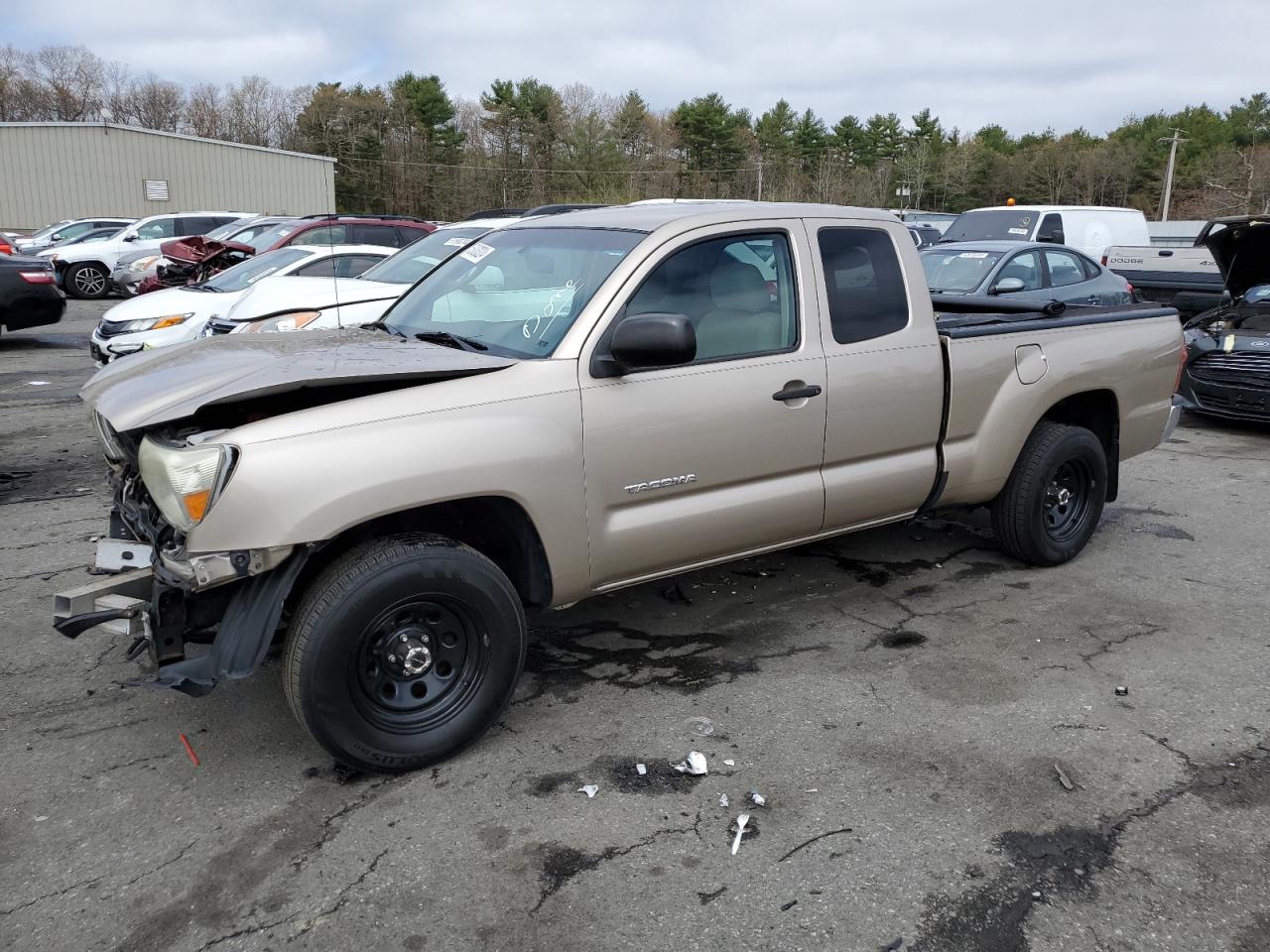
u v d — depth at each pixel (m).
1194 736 3.68
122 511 3.75
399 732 3.37
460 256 4.64
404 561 3.22
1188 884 2.87
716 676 4.16
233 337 4.22
